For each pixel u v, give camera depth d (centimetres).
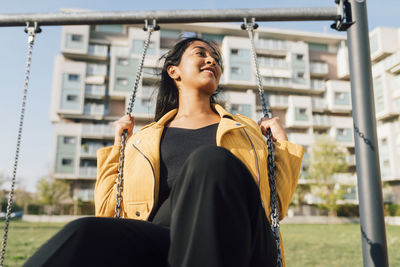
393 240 824
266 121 125
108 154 124
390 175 2414
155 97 162
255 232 58
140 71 145
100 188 116
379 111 2514
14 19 167
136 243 68
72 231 61
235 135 105
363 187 134
